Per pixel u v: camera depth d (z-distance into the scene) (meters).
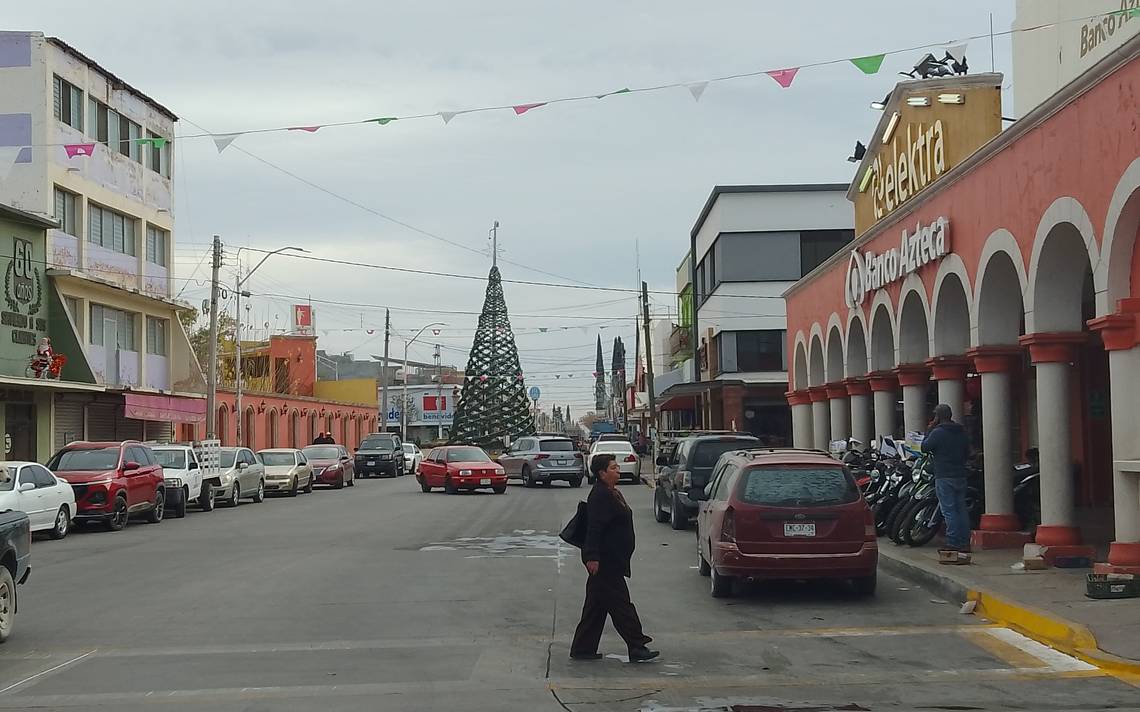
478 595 14.02
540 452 41.94
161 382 42.66
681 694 8.71
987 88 21.78
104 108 38.16
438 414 111.50
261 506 33.09
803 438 32.62
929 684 8.94
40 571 17.12
